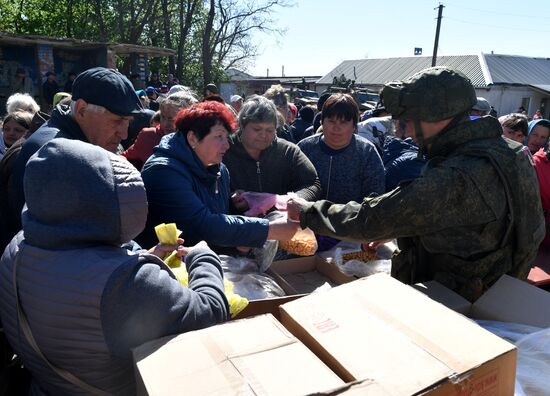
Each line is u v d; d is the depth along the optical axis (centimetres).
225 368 90
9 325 117
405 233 150
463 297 151
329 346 97
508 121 380
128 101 179
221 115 195
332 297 118
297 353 94
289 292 181
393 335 100
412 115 156
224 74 2791
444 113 151
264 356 93
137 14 2248
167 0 2416
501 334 126
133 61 1797
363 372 88
